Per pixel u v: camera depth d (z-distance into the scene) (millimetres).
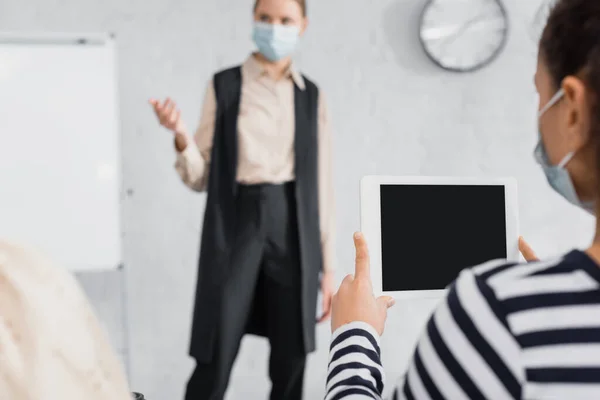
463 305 383
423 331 415
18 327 290
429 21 2367
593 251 395
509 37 2451
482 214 983
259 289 2094
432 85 2387
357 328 524
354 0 2303
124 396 322
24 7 2074
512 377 357
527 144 2475
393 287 933
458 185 979
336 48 2285
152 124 2154
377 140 2332
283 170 2104
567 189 449
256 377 2180
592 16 395
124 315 2096
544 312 364
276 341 2090
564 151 435
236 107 2102
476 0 2408
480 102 2432
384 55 2338
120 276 2125
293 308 2072
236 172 2068
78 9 2107
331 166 2211
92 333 322
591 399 342
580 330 355
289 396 2096
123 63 2131
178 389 2170
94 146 1943
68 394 287
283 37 2125
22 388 275
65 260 1925
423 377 394
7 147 1891
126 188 2127
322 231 2166
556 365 350
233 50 2189
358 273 594
